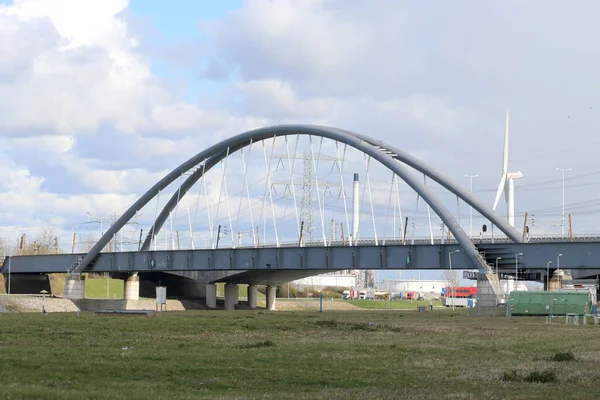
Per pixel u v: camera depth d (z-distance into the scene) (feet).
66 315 394.52
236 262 560.20
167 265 605.31
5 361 144.97
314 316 424.87
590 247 415.44
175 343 198.08
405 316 435.94
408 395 115.14
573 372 146.00
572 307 421.18
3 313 444.55
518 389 124.06
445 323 335.67
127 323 294.05
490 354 181.68
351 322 333.42
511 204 610.24
